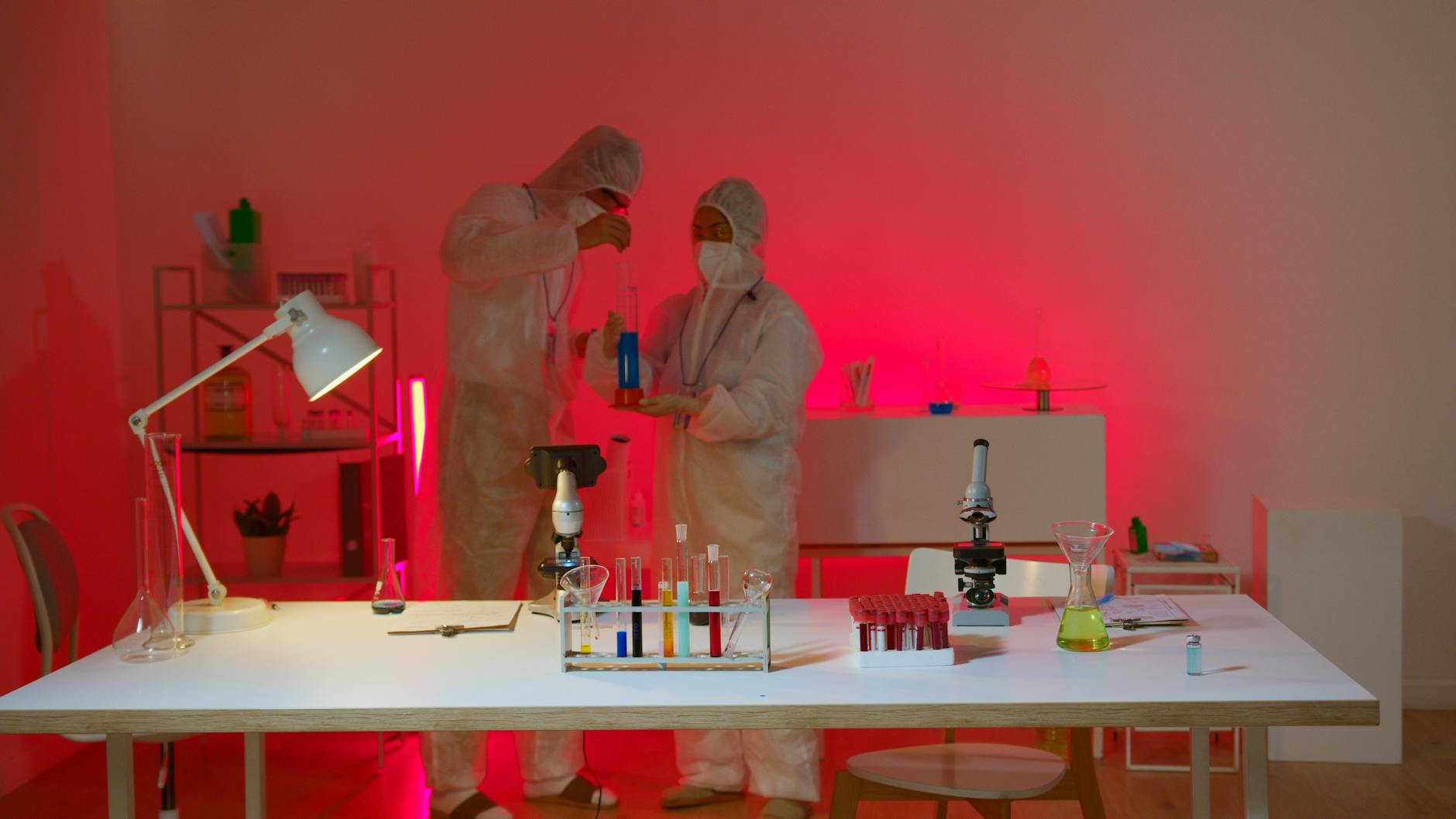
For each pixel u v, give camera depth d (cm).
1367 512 372
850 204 439
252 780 272
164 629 244
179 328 443
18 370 380
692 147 439
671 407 333
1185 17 427
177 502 263
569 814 352
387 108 441
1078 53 431
